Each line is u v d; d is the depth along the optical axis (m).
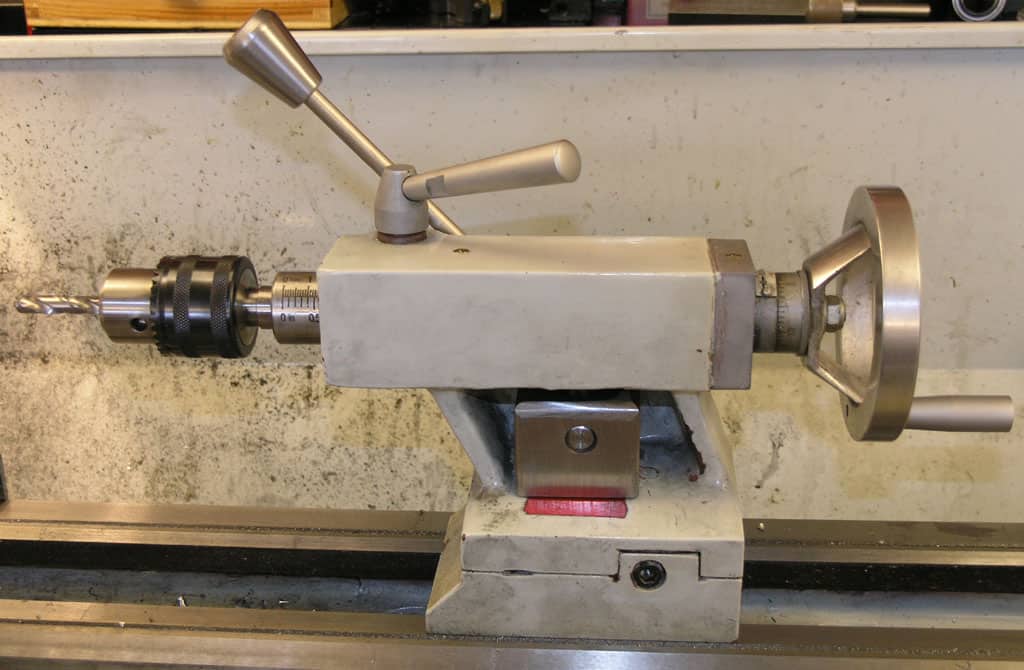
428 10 0.80
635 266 0.45
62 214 0.79
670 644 0.51
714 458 0.51
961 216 0.75
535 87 0.72
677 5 0.74
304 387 0.82
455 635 0.52
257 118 0.75
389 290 0.45
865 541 0.66
